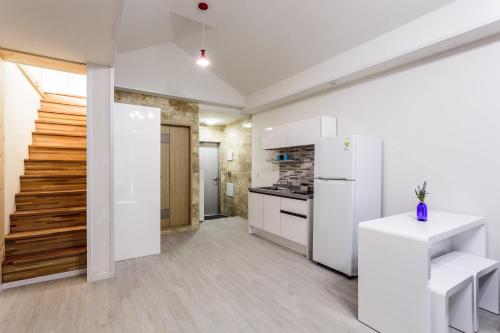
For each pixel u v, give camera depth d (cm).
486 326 192
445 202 252
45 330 184
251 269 296
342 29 285
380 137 307
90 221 262
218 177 661
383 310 183
